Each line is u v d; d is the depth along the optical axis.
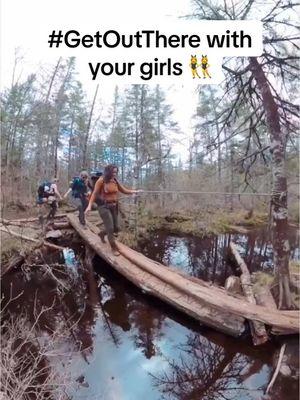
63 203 16.84
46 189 10.58
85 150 20.92
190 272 9.64
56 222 11.41
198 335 5.55
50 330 5.69
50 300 7.02
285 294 5.85
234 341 5.11
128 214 13.84
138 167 16.22
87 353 5.00
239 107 6.40
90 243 8.55
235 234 15.08
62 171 25.20
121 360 4.86
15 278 7.80
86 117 23.83
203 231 15.12
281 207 6.07
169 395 4.12
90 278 8.34
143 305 6.76
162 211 17.73
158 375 4.52
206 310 5.54
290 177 7.14
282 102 5.84
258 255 11.48
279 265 6.05
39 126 20.34
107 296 7.30
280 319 4.82
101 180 7.02
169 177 20.98
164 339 5.47
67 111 22.88
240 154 8.13
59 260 9.60
